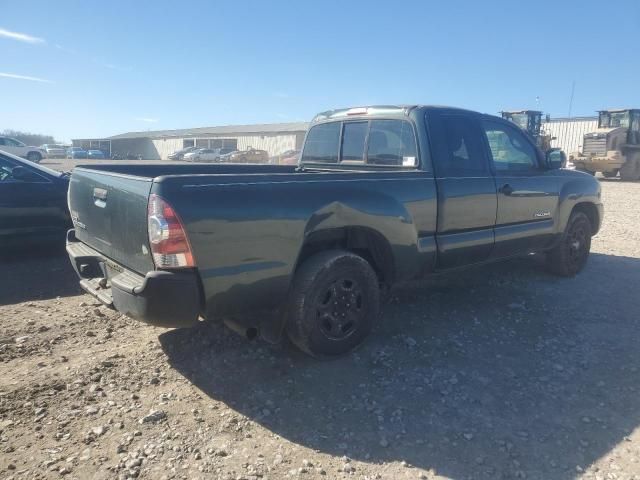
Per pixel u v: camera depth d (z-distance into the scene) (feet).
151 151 250.78
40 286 18.61
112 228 11.94
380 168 16.10
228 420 10.33
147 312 10.29
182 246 10.13
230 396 11.23
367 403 11.04
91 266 13.52
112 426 10.01
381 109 16.14
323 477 8.81
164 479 8.62
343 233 13.23
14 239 21.50
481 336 14.60
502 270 21.49
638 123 92.07
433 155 14.83
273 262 11.31
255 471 8.89
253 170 18.90
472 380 12.07
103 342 13.74
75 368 12.23
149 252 10.48
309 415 10.58
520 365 12.88
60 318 15.42
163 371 12.21
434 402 11.12
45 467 8.81
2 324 14.85
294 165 19.77
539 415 10.71
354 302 12.96
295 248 11.63
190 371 12.23
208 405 10.85
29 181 21.66
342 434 9.99
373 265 14.46
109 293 12.18
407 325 15.25
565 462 9.24
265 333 12.07
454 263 15.53
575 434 10.07
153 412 10.44
